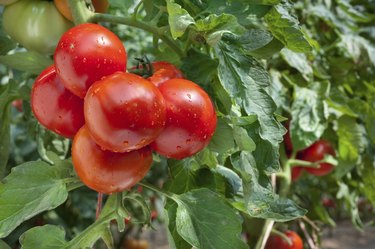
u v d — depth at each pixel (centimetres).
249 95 71
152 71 71
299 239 123
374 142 129
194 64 76
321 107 114
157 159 80
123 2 77
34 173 71
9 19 83
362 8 148
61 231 71
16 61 80
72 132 70
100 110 63
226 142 72
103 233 72
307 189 151
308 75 117
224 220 70
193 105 67
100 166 66
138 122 63
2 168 90
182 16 68
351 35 133
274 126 71
